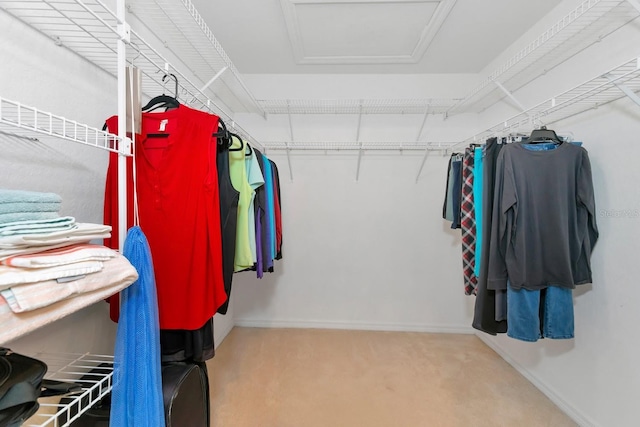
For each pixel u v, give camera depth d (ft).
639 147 3.75
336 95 7.69
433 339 7.53
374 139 7.92
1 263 1.48
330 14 5.24
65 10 2.39
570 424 4.56
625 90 3.31
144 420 2.33
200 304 3.14
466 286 5.25
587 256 4.16
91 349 3.30
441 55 6.68
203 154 3.23
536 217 3.93
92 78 3.25
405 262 8.05
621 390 3.94
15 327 1.45
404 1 4.88
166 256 3.15
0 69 2.30
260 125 8.04
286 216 8.11
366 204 8.03
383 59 6.87
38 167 2.66
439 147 7.44
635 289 3.78
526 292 3.92
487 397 5.19
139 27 4.15
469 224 5.23
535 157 3.97
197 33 4.99
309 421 4.56
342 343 7.22
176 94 3.46
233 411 4.74
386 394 5.24
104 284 1.94
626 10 3.79
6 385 1.62
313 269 8.16
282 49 6.51
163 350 3.43
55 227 1.77
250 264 4.05
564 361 4.88
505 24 5.48
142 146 3.15
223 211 3.65
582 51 4.58
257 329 8.02
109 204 3.09
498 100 6.98
